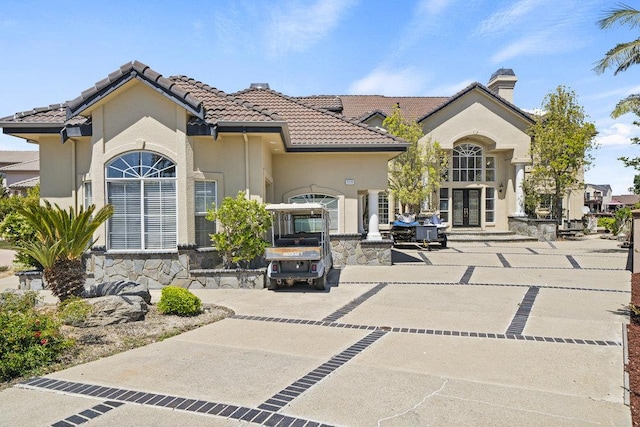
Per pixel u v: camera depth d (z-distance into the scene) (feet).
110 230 42.09
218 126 42.52
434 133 86.63
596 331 26.89
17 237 43.86
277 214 44.39
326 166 55.98
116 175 41.88
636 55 46.91
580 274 47.98
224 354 22.82
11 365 19.85
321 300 35.99
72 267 31.55
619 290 39.32
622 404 17.11
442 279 45.32
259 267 45.75
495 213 91.61
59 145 45.96
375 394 17.93
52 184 45.96
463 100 86.79
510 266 53.93
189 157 42.09
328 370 20.53
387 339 25.44
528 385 18.88
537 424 15.55
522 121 87.66
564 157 81.97
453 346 24.17
